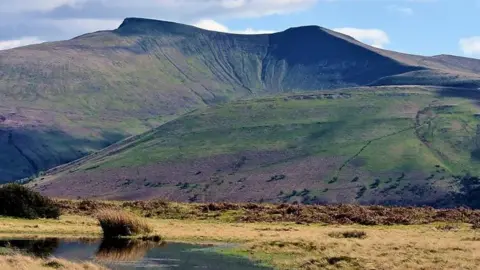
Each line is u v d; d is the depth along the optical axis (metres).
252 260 48.59
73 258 47.97
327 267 44.53
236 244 58.06
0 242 55.19
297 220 82.31
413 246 52.47
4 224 66.44
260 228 72.75
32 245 54.31
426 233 67.25
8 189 76.12
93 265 42.06
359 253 49.12
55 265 41.09
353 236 62.50
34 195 77.31
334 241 56.00
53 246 54.34
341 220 81.56
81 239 59.31
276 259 48.81
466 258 46.50
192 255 50.88
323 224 79.00
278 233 66.25
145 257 49.53
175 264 46.47
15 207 75.00
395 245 53.00
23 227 65.00
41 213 77.12
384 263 44.72
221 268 44.91
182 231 66.50
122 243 57.34
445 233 67.44
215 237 62.28
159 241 59.47
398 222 80.12
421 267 43.03
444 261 45.25
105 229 61.75
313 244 54.25
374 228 74.00
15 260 41.22
